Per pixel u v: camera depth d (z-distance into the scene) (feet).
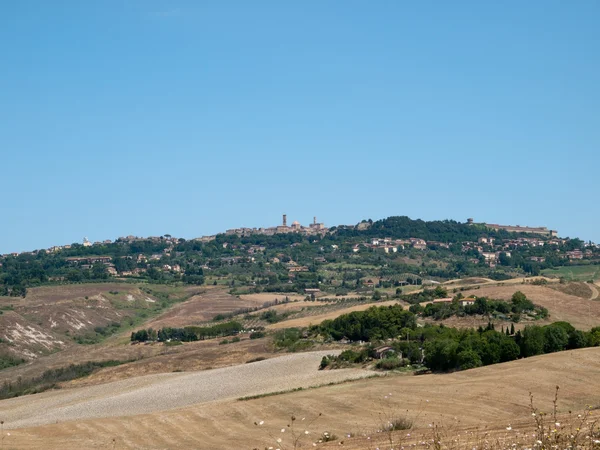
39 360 606.96
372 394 254.88
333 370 383.24
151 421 246.27
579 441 75.15
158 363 496.64
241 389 349.41
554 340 342.44
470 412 211.82
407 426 169.78
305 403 252.01
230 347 536.83
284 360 433.48
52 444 209.46
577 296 593.83
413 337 453.17
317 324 596.70
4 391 474.08
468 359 316.19
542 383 248.93
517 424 131.85
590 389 238.27
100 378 474.49
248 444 192.34
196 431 225.56
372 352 404.77
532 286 627.46
